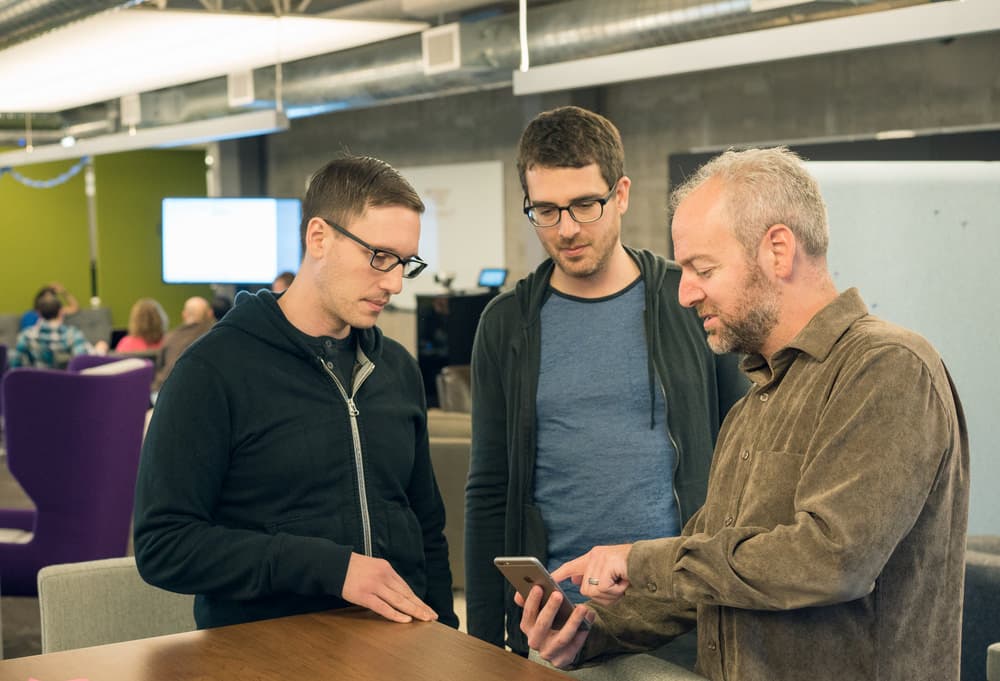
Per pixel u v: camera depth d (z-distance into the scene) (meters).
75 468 4.23
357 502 2.19
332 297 2.12
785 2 4.61
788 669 1.75
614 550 1.89
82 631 2.45
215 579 2.01
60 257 16.44
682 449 2.47
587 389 2.48
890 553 1.64
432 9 7.34
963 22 3.03
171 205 5.05
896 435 1.64
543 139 2.37
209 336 2.14
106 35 6.52
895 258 3.39
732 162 1.83
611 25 6.52
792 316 1.81
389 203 2.08
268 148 13.62
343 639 1.89
